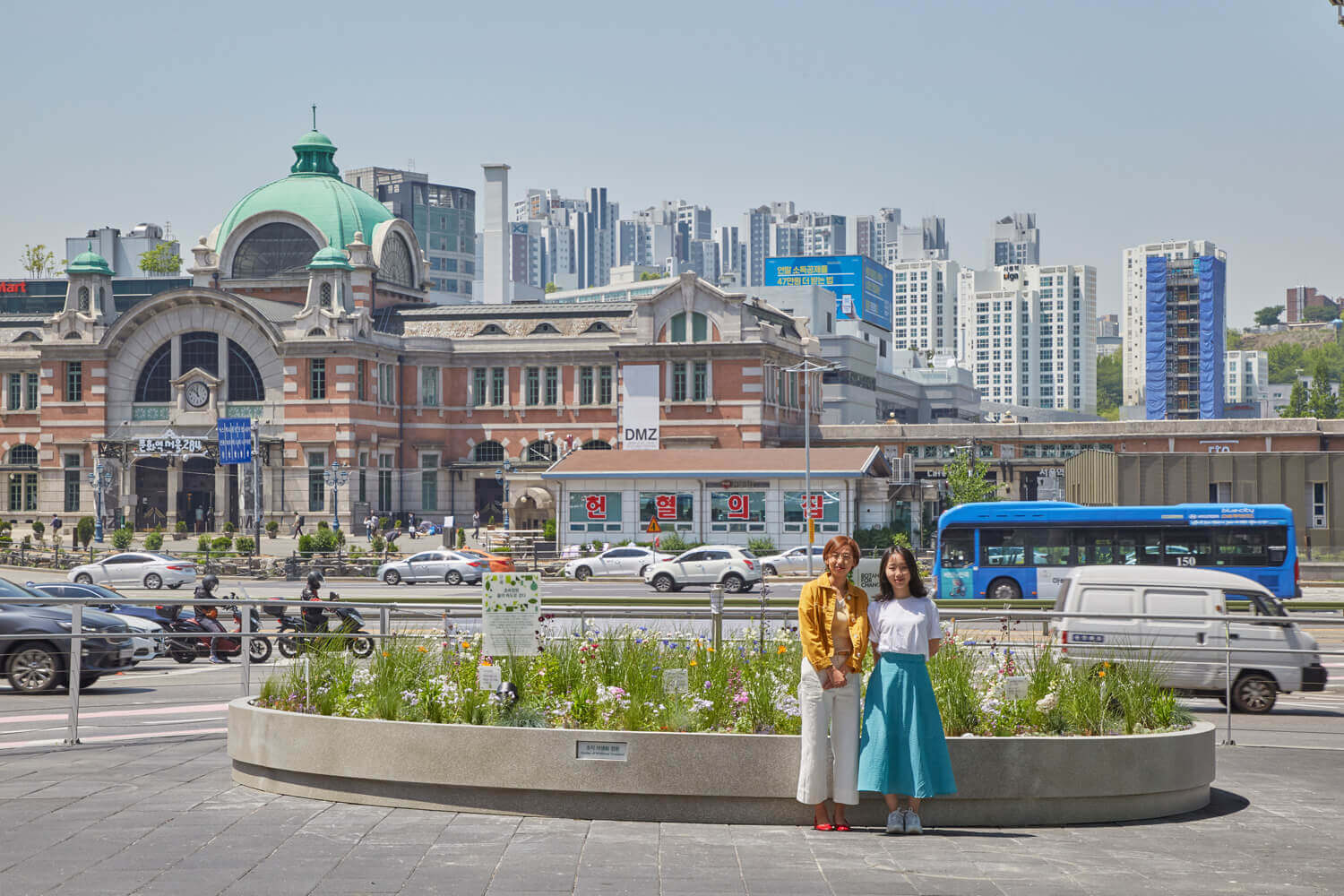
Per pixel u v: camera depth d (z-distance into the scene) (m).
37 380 93.25
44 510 89.94
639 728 13.80
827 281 162.38
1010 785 13.32
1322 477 57.00
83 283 91.06
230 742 15.11
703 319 85.69
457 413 91.50
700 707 14.02
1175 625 23.33
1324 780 16.34
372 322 88.56
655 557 61.22
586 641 16.39
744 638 17.12
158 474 89.56
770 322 96.44
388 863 11.41
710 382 85.19
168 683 26.52
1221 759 18.17
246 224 93.81
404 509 91.31
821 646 12.62
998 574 46.72
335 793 14.06
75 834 12.45
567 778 13.29
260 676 25.28
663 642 16.77
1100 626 23.53
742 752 13.16
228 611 36.62
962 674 15.00
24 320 102.00
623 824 13.04
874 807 13.28
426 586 60.56
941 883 10.91
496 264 186.38
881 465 72.75
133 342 89.25
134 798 14.18
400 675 15.37
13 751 17.80
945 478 83.56
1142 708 14.73
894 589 12.87
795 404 94.19
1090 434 87.94
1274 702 23.31
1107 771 13.55
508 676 15.05
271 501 85.94
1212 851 12.30
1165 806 13.98
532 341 90.44
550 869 11.23
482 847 12.03
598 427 89.56
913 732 12.62
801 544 68.56
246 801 14.03
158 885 10.66
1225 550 44.91
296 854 11.71
